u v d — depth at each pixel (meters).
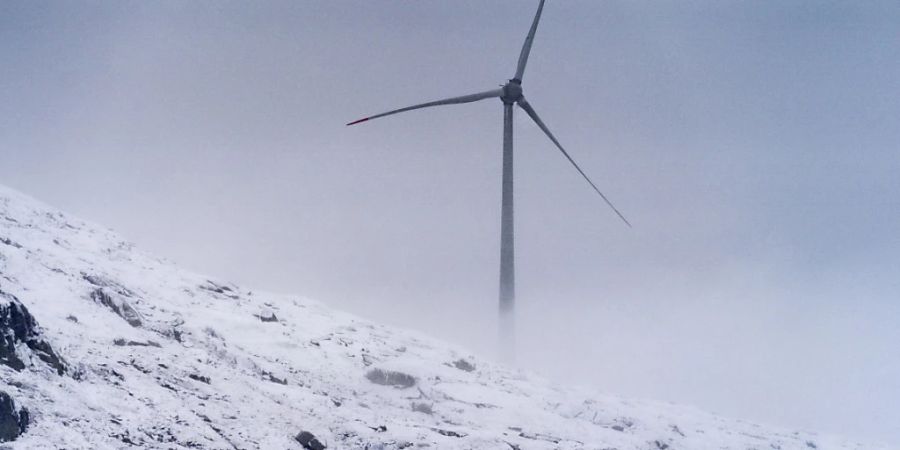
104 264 43.19
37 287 31.59
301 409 29.06
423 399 38.56
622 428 41.34
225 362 33.28
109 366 25.47
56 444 18.34
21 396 19.72
